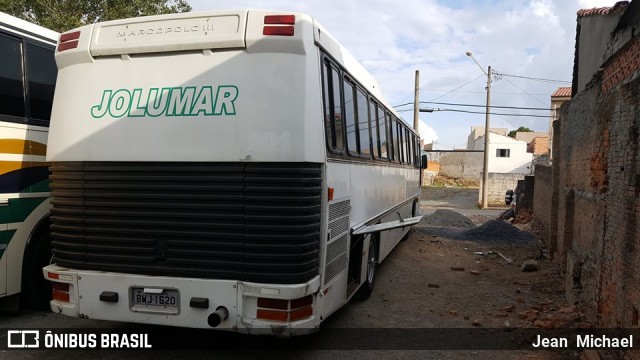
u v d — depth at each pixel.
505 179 32.28
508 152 46.69
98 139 4.18
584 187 6.71
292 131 3.84
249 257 3.86
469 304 6.80
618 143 4.80
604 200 5.23
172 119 4.03
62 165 4.30
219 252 3.92
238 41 3.92
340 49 4.96
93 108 4.22
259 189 3.84
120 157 4.12
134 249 4.09
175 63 4.09
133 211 4.09
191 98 4.02
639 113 4.15
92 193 4.20
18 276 5.47
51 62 5.93
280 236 3.81
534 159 37.88
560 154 9.25
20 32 5.50
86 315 4.19
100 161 4.18
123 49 4.15
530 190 17.92
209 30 4.00
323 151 4.09
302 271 3.86
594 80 6.35
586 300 5.81
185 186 3.98
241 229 3.88
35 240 5.69
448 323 5.92
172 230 4.01
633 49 4.80
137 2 13.42
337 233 4.66
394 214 8.69
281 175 3.83
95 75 4.26
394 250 11.18
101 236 4.18
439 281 8.23
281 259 3.82
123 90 4.17
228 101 3.94
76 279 4.19
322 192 4.14
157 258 4.05
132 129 4.11
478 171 47.03
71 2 12.96
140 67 4.16
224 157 3.91
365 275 6.40
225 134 3.92
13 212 5.38
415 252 11.02
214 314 3.85
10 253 5.36
